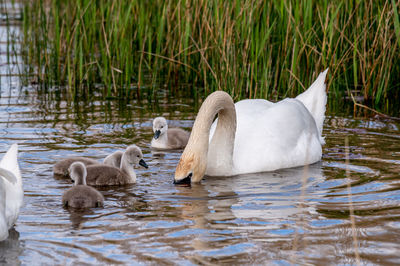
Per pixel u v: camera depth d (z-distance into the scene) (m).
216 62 17.20
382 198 9.88
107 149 12.95
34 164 11.80
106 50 19.14
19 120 15.00
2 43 25.38
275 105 13.16
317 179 11.21
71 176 10.55
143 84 19.92
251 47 15.64
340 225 8.66
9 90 18.75
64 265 7.32
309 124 13.11
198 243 8.00
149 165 12.38
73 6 22.84
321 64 17.58
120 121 15.28
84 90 19.06
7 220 8.38
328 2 17.11
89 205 9.53
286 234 8.34
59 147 12.89
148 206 9.64
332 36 17.02
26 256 7.60
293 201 9.81
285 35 17.17
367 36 17.56
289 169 12.14
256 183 11.05
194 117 15.82
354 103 16.47
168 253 7.67
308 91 14.67
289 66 17.69
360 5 17.03
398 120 15.60
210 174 11.69
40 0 20.45
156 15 21.02
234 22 16.12
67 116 15.61
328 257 7.58
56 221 8.91
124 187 10.85
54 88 19.28
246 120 12.84
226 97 11.36
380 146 13.31
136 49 21.47
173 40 20.00
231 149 11.65
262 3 16.61
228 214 9.17
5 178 8.53
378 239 8.15
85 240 8.12
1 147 12.59
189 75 20.20
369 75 17.45
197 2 18.64
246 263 7.38
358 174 11.38
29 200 9.89
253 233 8.36
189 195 10.26
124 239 8.15
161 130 13.53
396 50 17.72
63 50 22.70
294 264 7.36
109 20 19.28
